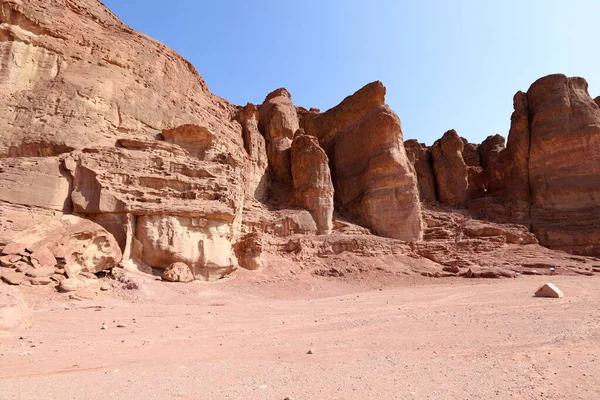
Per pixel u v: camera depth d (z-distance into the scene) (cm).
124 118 2555
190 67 3675
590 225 3756
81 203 1866
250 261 2359
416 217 3566
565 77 4422
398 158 3731
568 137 4128
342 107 4634
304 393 430
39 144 2095
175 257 1908
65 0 2753
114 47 2792
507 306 1188
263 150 3959
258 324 1023
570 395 400
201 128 2692
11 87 2239
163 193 2055
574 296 1385
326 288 2172
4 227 1533
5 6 2348
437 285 2269
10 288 980
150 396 429
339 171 4203
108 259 1714
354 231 3422
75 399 422
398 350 656
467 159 6209
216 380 494
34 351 706
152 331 922
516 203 4231
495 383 448
